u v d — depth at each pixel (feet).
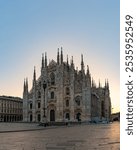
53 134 159.63
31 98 552.82
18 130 199.62
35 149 79.82
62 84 520.01
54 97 524.52
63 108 516.73
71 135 149.07
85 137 131.64
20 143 99.30
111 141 106.42
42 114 527.40
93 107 569.23
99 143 98.02
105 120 584.81
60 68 524.52
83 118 508.94
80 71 536.01
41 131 197.77
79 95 516.32
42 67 542.98
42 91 532.73
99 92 625.41
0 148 81.87
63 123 379.35
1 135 146.72
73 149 78.79
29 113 552.41
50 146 88.69
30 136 139.64
